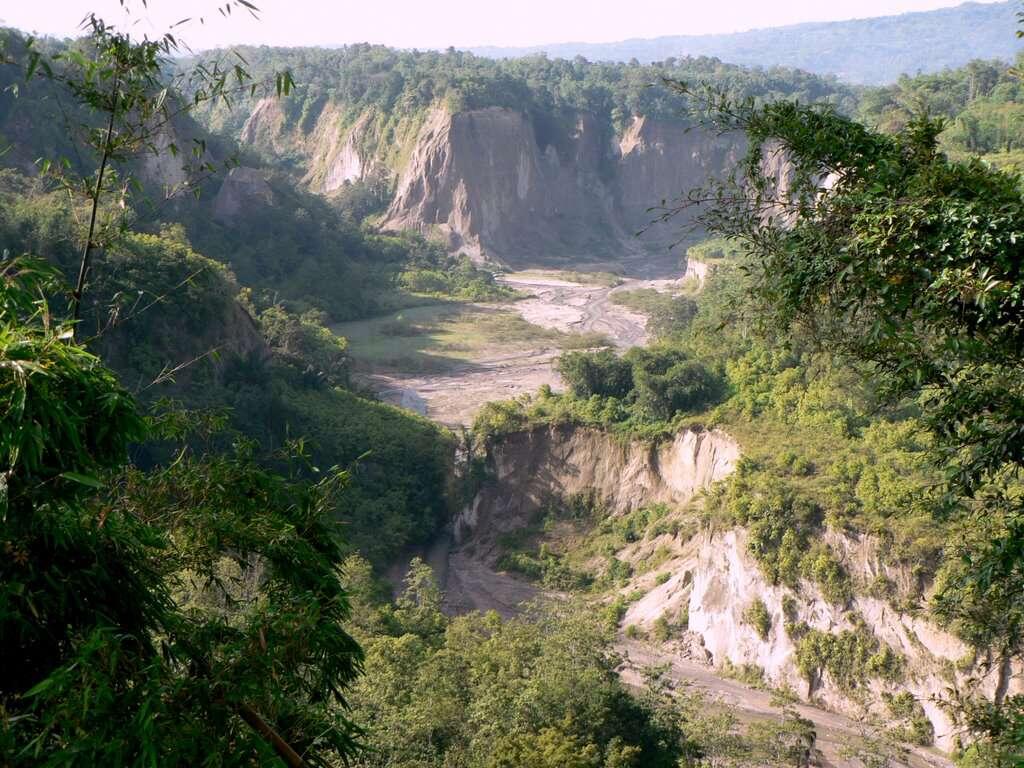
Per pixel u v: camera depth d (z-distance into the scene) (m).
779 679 51.91
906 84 146.38
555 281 183.62
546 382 112.25
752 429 65.19
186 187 10.37
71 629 6.82
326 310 137.75
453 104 198.38
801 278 10.17
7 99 102.56
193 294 71.00
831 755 44.97
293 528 8.34
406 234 186.75
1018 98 112.94
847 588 50.38
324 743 7.75
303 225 152.62
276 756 6.75
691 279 159.88
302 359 87.38
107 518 7.16
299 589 8.25
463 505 77.62
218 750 6.57
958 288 8.83
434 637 46.31
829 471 55.47
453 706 32.62
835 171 10.43
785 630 52.09
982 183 9.33
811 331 10.77
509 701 34.34
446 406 103.69
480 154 199.00
